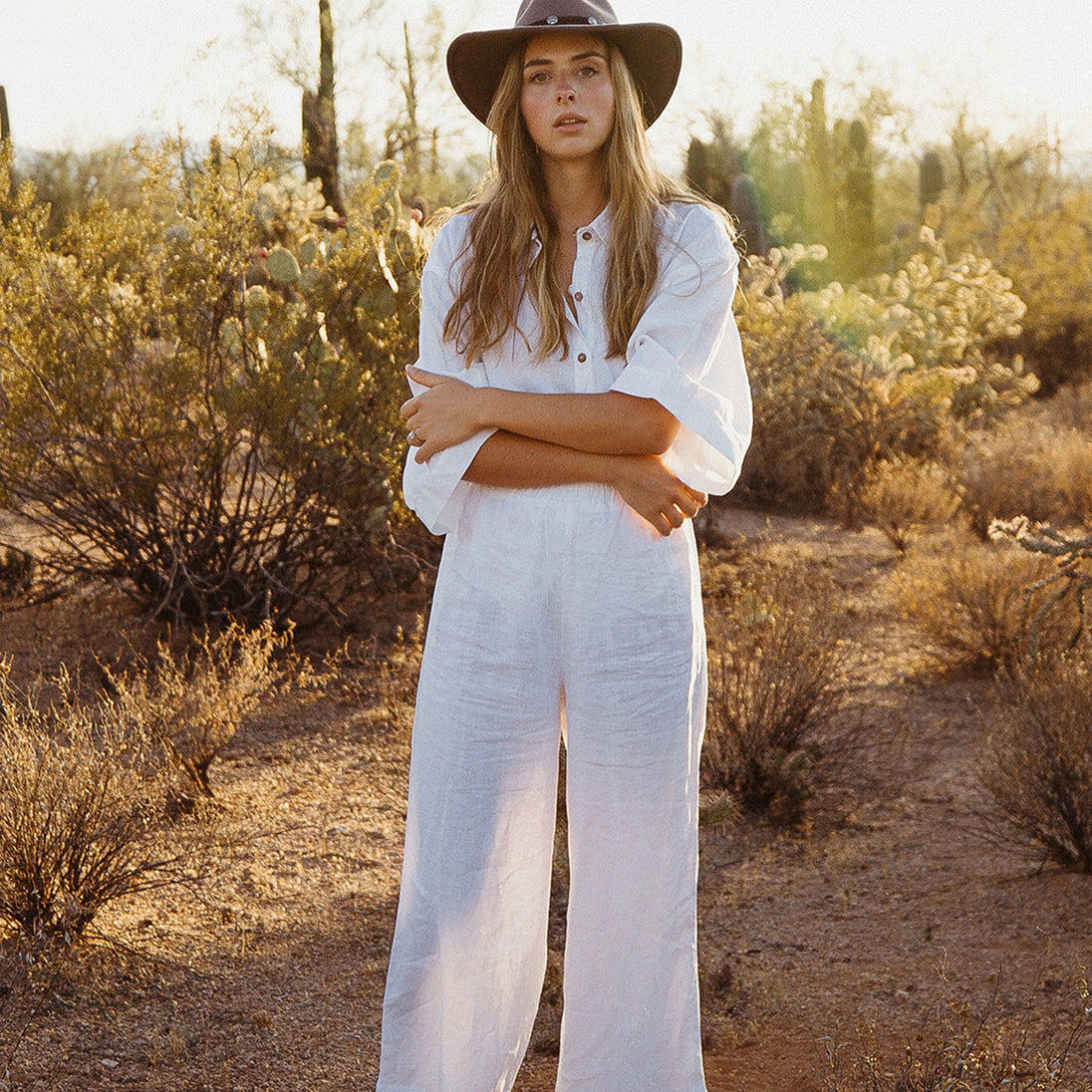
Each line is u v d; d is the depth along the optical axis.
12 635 5.57
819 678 4.69
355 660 5.65
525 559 2.01
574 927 2.11
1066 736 3.77
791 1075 2.62
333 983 3.02
